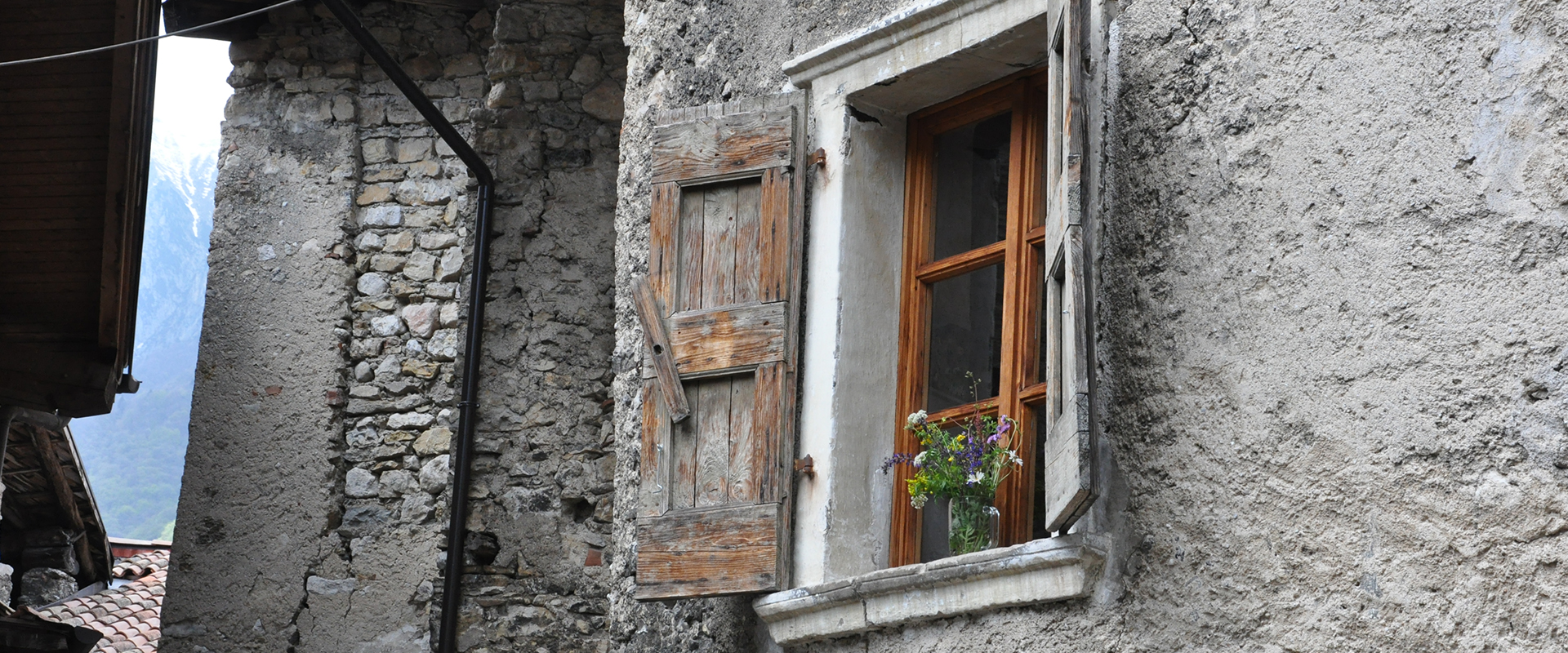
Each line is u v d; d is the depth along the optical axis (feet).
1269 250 10.19
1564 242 8.57
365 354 26.89
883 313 13.82
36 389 25.34
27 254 24.97
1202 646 10.03
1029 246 12.84
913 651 12.17
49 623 25.25
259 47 28.12
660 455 13.75
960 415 13.17
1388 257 9.45
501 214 26.37
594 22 26.68
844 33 14.16
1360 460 9.37
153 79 23.65
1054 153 11.13
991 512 12.38
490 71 26.66
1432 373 9.08
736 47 15.60
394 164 27.76
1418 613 8.91
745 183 14.10
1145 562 10.55
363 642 25.26
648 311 14.14
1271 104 10.37
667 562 13.47
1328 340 9.70
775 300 13.53
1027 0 12.26
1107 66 11.78
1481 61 9.14
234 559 25.77
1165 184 11.07
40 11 22.77
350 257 27.30
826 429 13.34
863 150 13.97
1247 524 9.94
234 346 26.89
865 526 13.35
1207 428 10.35
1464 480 8.82
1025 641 11.28
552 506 25.20
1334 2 10.09
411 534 25.76
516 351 25.82
